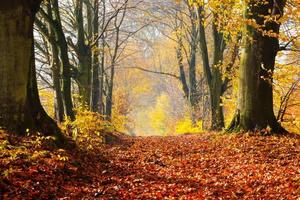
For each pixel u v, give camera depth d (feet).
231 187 31.45
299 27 57.21
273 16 49.26
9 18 36.73
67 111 64.75
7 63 36.96
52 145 37.65
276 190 29.60
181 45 136.26
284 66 63.16
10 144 32.40
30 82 39.42
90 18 98.89
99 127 55.16
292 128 72.64
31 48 39.29
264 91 57.57
